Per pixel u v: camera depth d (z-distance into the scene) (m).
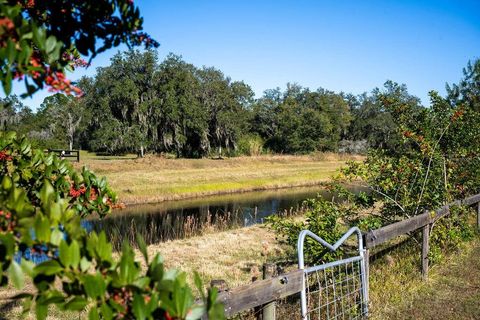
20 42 1.37
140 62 52.69
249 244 10.92
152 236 15.39
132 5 1.79
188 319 1.26
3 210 1.29
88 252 1.31
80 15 1.78
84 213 3.55
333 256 6.09
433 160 7.91
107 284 1.28
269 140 73.69
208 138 60.19
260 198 27.75
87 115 55.31
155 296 1.25
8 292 6.32
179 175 34.44
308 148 68.69
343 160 52.94
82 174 3.58
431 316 4.86
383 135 75.69
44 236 1.25
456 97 15.94
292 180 36.38
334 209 6.89
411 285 5.79
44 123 65.06
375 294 5.42
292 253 9.47
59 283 5.02
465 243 7.85
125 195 26.61
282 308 4.82
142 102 52.97
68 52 2.01
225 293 3.20
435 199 7.16
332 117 76.69
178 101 54.03
